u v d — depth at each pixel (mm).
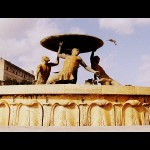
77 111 7605
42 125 7598
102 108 7645
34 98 7820
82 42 10594
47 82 9734
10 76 50750
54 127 6516
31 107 7789
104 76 10391
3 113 8125
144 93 8039
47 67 10086
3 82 33594
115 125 7609
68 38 10391
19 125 7805
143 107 8055
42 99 7758
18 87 7910
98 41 10719
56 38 10500
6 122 7992
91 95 7684
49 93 7621
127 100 7898
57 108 7656
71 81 9547
